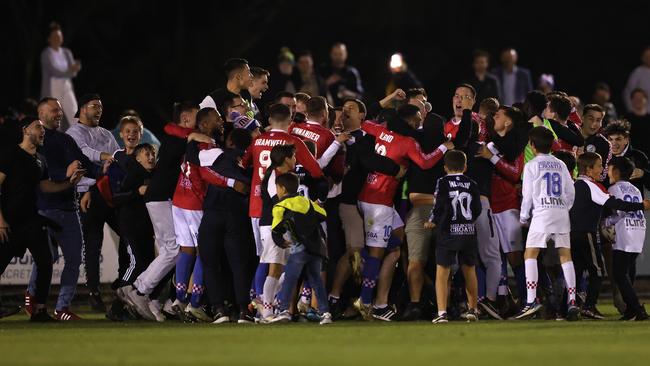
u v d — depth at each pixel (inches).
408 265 1589.6
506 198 1627.7
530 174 1525.6
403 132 1572.3
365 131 1589.6
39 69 3420.3
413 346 1102.4
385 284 1599.4
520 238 1626.5
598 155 1584.6
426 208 1567.4
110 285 1972.2
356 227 1579.7
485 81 2306.8
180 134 1561.3
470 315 1503.4
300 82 2320.4
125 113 1980.8
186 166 1540.4
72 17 3538.4
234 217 1498.5
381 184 1571.1
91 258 1705.2
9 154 1546.5
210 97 1598.2
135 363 960.9
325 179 1496.1
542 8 3924.7
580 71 3878.0
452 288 1603.1
